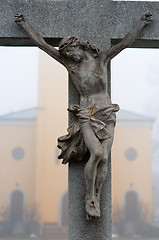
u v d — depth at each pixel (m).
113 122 5.14
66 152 5.20
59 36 5.55
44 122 33.69
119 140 33.69
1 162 33.16
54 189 32.34
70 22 5.59
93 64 5.23
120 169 32.94
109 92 5.46
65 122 33.78
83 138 5.05
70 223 5.21
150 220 31.48
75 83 5.27
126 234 30.33
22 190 32.56
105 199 5.23
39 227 31.20
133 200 32.28
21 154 33.41
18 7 5.61
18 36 5.55
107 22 5.60
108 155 5.11
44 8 5.61
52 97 34.12
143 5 5.68
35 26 5.57
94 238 5.18
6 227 30.97
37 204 32.00
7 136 33.84
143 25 5.39
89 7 5.62
